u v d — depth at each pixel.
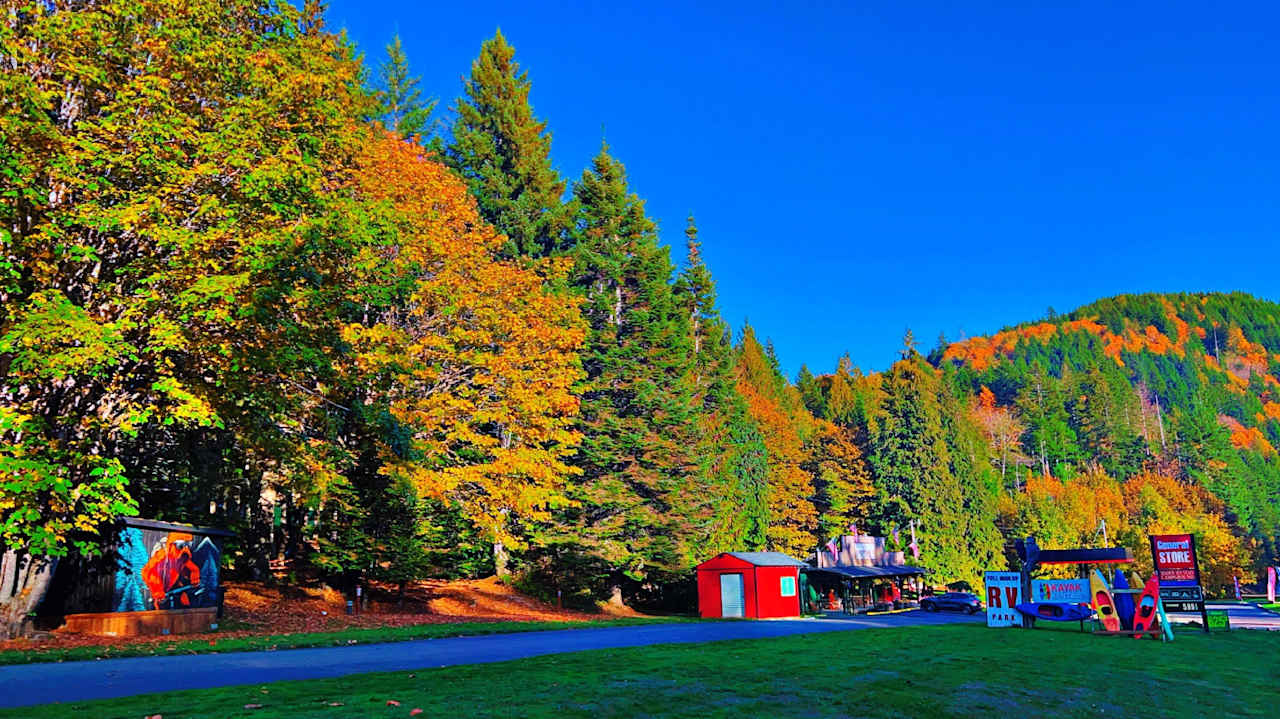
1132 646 15.96
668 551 40.12
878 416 81.38
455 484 26.91
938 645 15.05
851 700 8.30
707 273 68.38
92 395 16.03
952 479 75.19
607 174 50.97
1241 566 77.25
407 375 22.92
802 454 69.06
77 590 17.02
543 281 34.09
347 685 8.67
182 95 16.73
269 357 16.09
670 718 7.07
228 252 16.12
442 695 7.91
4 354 14.29
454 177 32.81
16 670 10.44
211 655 12.74
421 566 28.05
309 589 28.06
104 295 15.37
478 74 50.59
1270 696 9.98
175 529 18.23
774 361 110.06
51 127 13.82
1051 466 143.62
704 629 21.42
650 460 40.91
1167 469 141.12
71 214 14.09
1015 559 76.94
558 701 7.68
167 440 20.97
